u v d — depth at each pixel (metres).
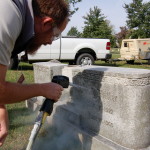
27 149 1.65
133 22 32.62
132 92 2.39
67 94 3.49
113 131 2.64
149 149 2.49
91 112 2.96
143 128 2.47
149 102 2.46
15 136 3.42
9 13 1.19
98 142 2.69
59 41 10.56
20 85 1.41
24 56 1.83
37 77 4.56
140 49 14.65
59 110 3.55
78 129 3.03
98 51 11.14
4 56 1.23
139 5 32.09
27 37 1.37
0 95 1.32
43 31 1.45
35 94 1.49
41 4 1.39
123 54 15.34
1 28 1.17
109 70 2.66
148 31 32.06
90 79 2.92
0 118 1.52
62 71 3.71
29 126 3.77
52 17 1.42
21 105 4.82
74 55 10.84
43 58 10.44
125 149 2.48
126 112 2.46
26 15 1.34
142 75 2.36
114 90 2.57
